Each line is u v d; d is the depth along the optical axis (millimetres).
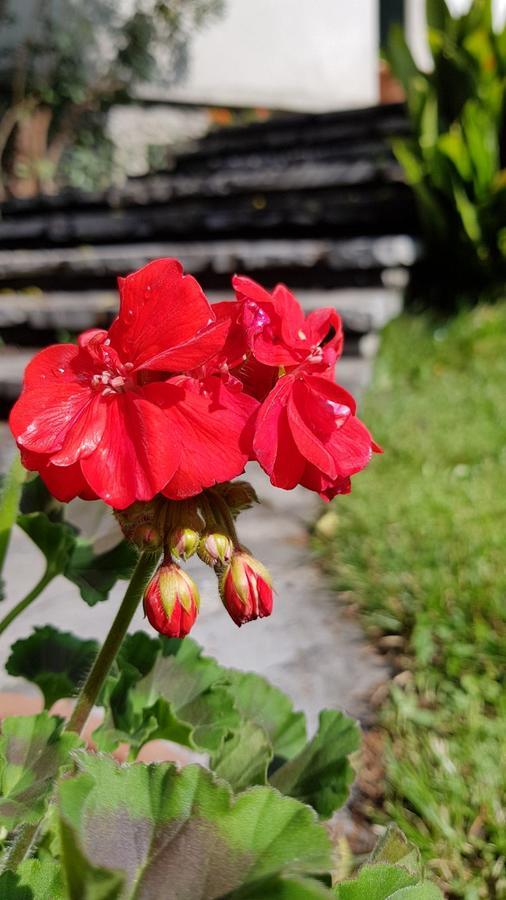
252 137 1843
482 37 1171
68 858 194
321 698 479
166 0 2029
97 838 217
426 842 365
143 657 343
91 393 224
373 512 660
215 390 222
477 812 380
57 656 354
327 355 231
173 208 1592
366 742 438
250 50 2283
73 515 361
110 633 263
